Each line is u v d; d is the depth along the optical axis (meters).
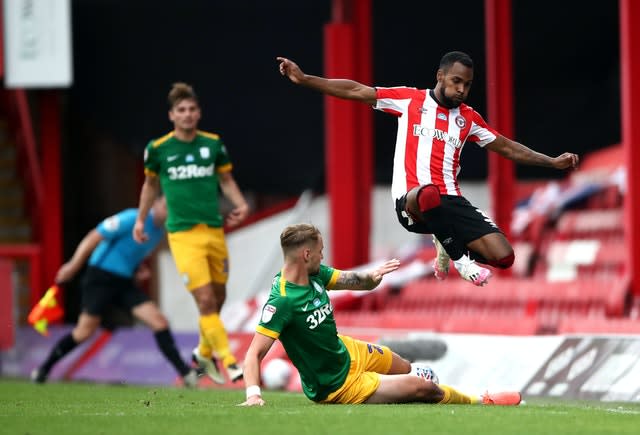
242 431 16.09
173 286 57.03
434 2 53.84
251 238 58.34
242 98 59.78
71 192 64.44
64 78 49.22
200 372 30.25
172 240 28.73
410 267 49.44
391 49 56.81
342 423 16.92
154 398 25.97
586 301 41.44
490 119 44.66
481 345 30.88
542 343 29.80
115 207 64.00
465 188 62.12
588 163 63.00
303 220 58.41
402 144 21.84
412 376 21.03
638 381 26.77
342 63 44.97
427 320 40.84
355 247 45.72
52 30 49.19
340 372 20.70
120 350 43.47
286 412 18.80
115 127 61.84
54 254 52.69
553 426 16.86
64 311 63.00
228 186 29.53
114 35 56.19
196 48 57.16
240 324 46.50
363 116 46.31
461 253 21.38
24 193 56.91
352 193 45.69
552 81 60.31
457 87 21.48
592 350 28.59
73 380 44.12
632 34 38.44
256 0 54.09
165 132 61.72
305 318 20.31
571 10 55.25
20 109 54.81
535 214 55.12
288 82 58.41
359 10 45.41
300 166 63.44
